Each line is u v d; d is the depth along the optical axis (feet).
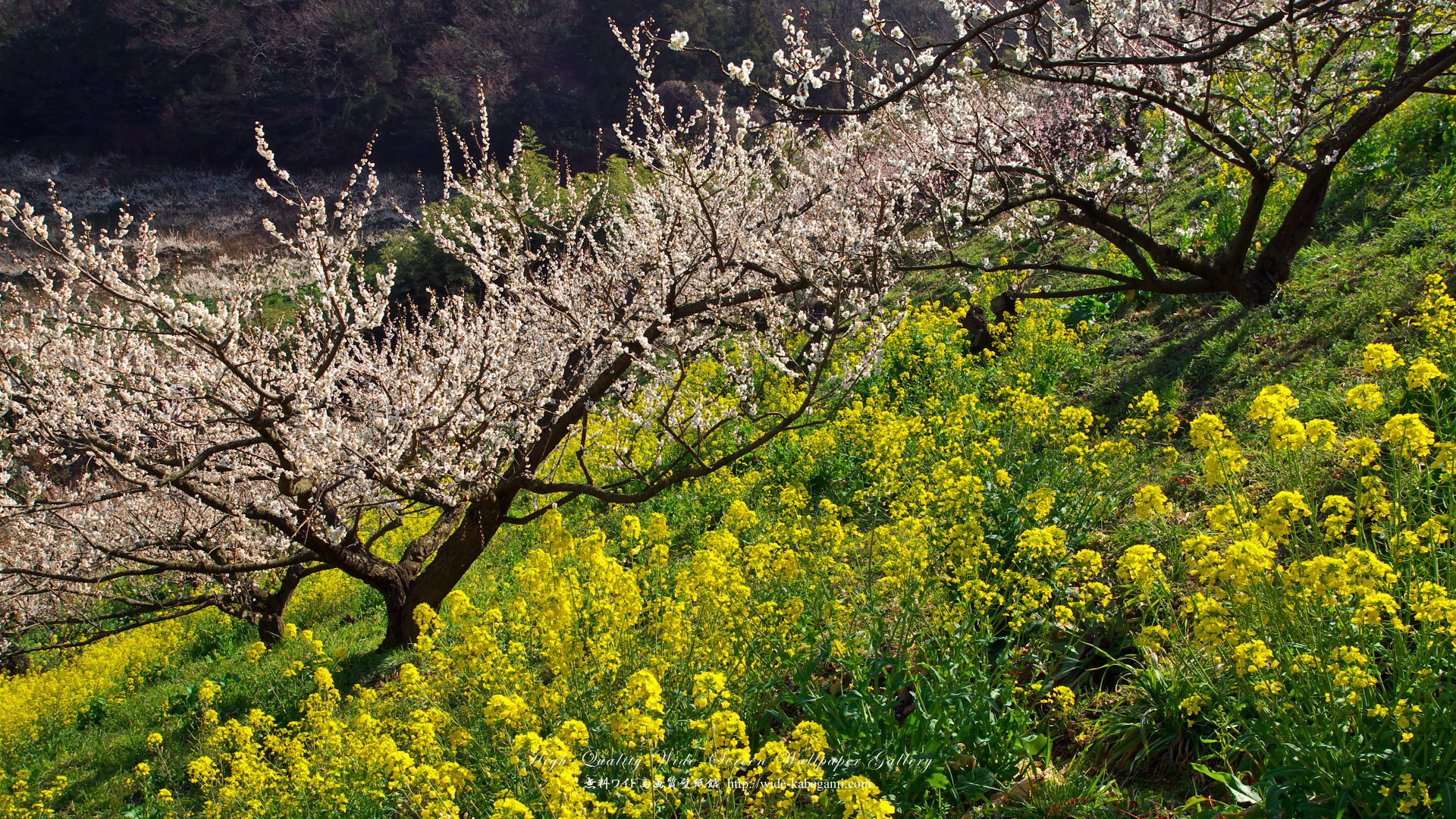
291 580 29.58
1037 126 20.12
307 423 20.26
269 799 15.33
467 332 22.21
